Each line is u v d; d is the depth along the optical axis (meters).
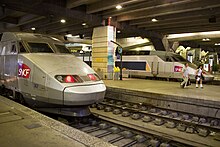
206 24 16.70
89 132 5.85
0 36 8.66
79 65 6.69
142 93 9.46
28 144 3.04
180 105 8.23
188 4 11.85
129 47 30.86
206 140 5.62
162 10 12.88
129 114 7.96
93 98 5.95
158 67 18.06
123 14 15.02
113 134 5.79
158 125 6.88
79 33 22.44
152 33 20.44
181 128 6.38
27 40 7.12
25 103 6.80
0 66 8.00
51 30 21.34
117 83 13.26
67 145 3.03
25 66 6.38
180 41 25.69
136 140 5.38
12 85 7.03
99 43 15.98
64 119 6.61
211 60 35.50
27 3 10.59
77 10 13.12
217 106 7.23
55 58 6.63
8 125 3.82
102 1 12.27
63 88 5.56
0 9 13.76
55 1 11.96
